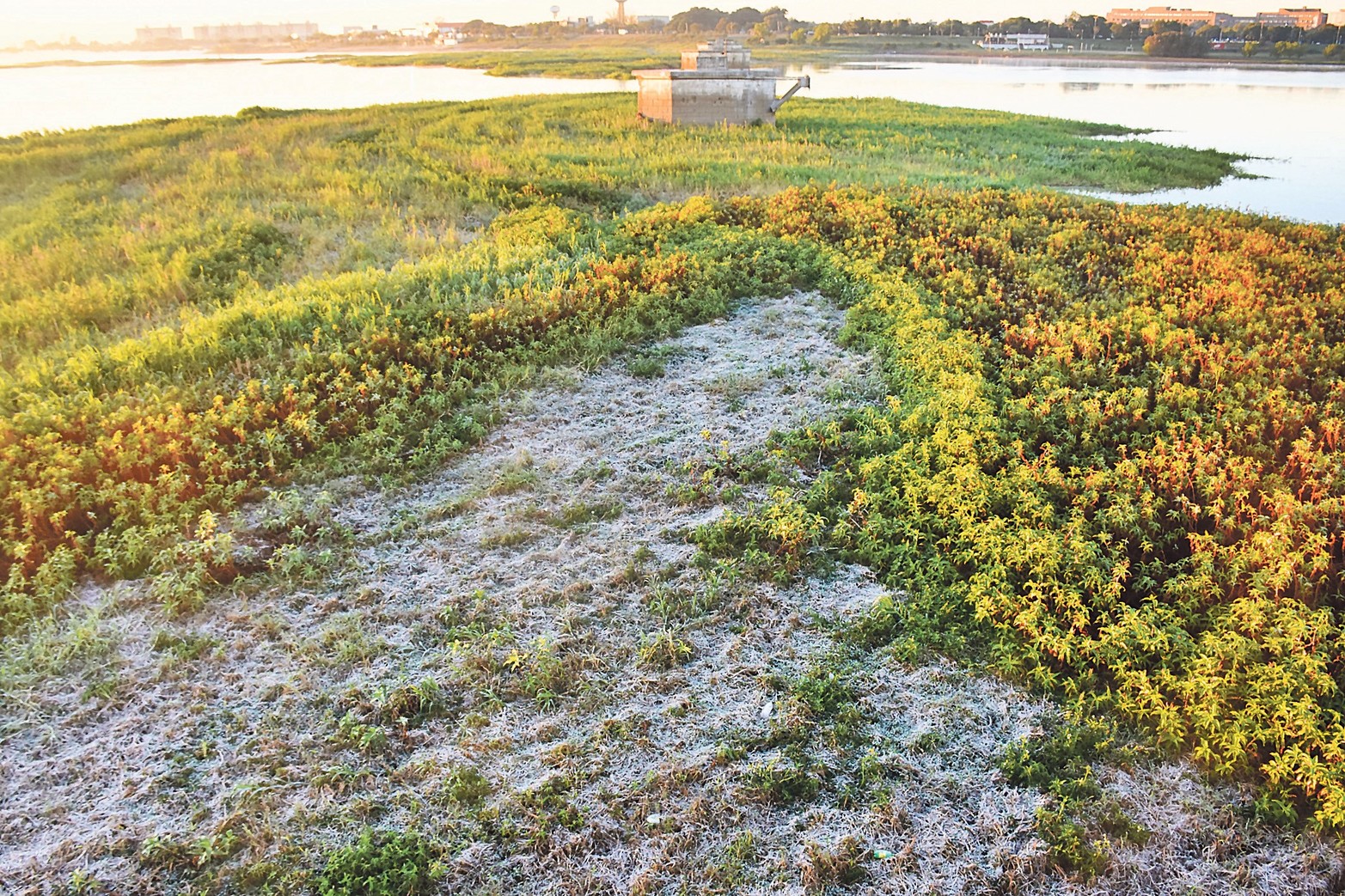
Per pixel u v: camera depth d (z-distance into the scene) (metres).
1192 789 5.60
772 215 17.45
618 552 7.75
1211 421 9.45
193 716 6.04
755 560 7.60
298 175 22.20
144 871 5.02
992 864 5.12
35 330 12.95
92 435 9.21
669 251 15.14
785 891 4.96
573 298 12.79
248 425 9.54
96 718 6.02
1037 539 7.29
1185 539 7.81
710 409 10.26
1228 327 11.83
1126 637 6.39
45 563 7.32
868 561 7.72
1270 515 7.95
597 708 6.17
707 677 6.45
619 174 22.12
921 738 5.93
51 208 20.12
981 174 23.77
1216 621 6.62
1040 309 12.89
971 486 8.05
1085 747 5.88
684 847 5.22
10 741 5.81
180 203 19.97
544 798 5.46
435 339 11.28
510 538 7.91
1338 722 5.69
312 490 8.66
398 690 6.21
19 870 4.98
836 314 13.09
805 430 9.54
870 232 16.41
